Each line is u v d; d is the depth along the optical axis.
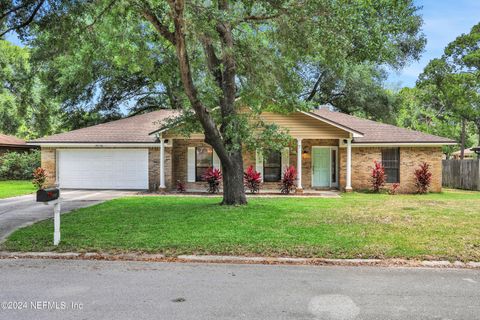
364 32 8.85
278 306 4.41
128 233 8.09
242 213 10.56
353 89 28.95
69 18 9.96
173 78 12.36
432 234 7.94
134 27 11.57
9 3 9.38
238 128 11.77
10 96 28.30
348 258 6.41
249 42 11.94
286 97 12.34
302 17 9.52
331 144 20.48
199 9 9.08
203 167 20.39
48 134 32.97
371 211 11.14
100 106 28.94
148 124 21.89
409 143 18.81
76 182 20.45
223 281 5.32
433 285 5.16
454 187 23.09
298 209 11.47
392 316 4.13
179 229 8.44
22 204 13.57
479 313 4.22
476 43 25.02
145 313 4.19
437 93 32.28
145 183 20.09
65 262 6.29
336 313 4.21
